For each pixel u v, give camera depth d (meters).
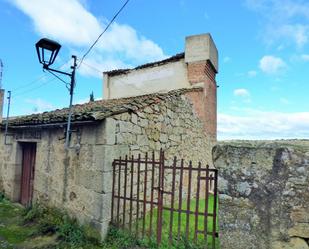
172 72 12.18
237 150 3.25
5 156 9.27
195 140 9.94
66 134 6.20
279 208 2.94
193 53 11.53
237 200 3.19
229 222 3.21
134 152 6.12
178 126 8.54
